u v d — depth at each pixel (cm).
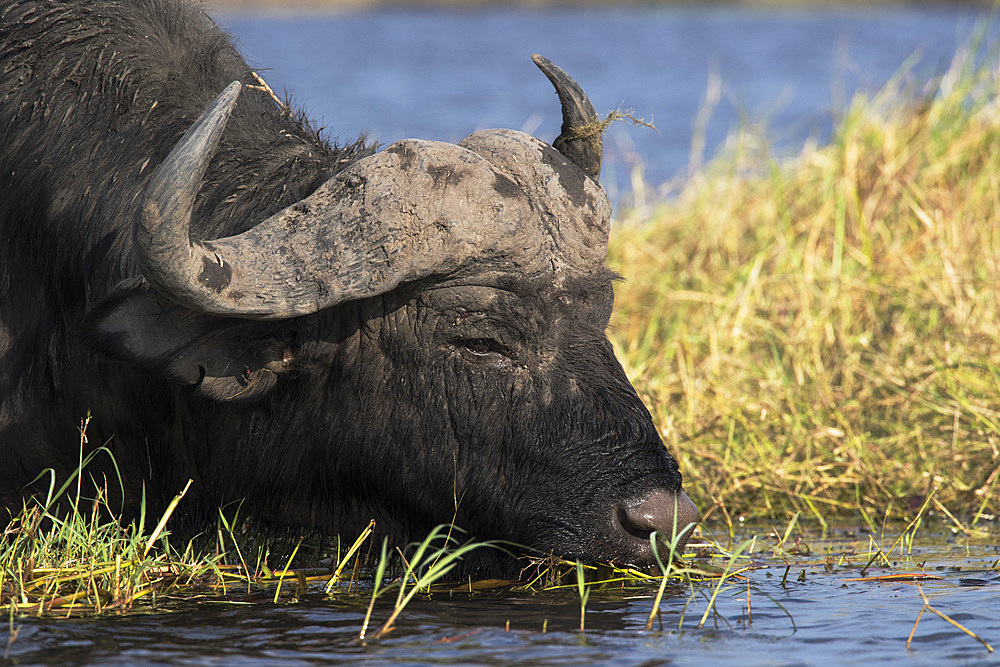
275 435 1877
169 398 1920
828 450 2612
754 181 4166
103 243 1886
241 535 2017
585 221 1786
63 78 1967
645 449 1755
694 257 3759
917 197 3562
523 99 9181
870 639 1528
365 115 8038
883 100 4209
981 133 3800
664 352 3077
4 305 1975
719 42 16312
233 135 1927
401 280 1678
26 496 2030
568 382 1772
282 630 1575
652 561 1739
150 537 1822
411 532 1889
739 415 2697
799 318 3089
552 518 1762
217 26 2205
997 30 9500
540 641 1521
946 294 3095
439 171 1702
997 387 2742
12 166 1955
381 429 1812
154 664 1427
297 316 1711
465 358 1773
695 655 1460
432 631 1570
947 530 2284
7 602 1689
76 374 1947
